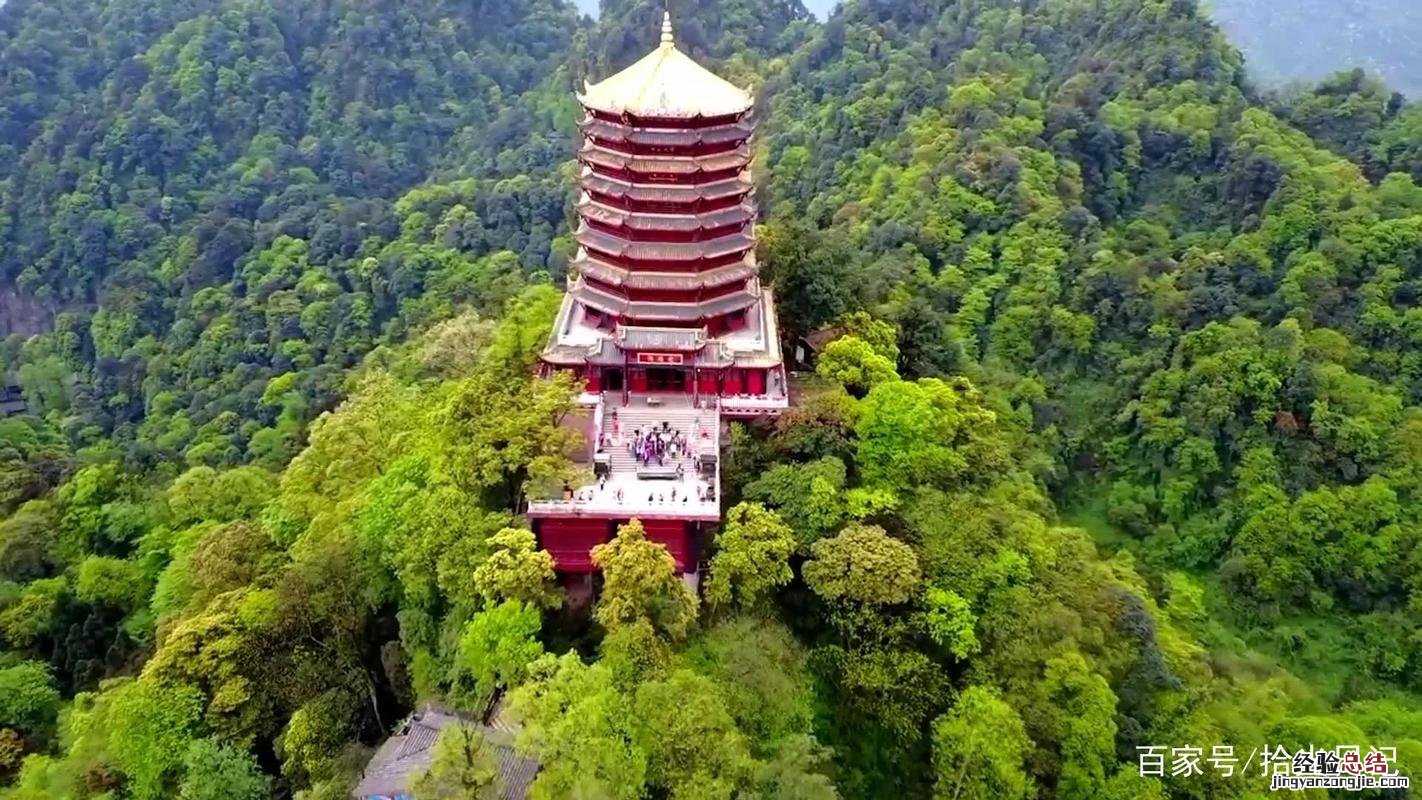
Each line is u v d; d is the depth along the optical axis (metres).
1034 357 95.31
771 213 118.19
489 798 33.28
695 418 52.28
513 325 62.06
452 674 40.38
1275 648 73.44
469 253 119.81
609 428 51.47
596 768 31.86
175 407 106.00
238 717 41.16
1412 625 72.56
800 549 43.66
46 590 58.66
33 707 52.31
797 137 135.12
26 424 102.75
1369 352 87.56
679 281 52.59
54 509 65.62
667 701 34.31
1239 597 77.00
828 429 48.91
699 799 32.12
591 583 46.00
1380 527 76.62
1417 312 87.06
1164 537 81.50
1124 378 90.31
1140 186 111.94
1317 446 81.56
